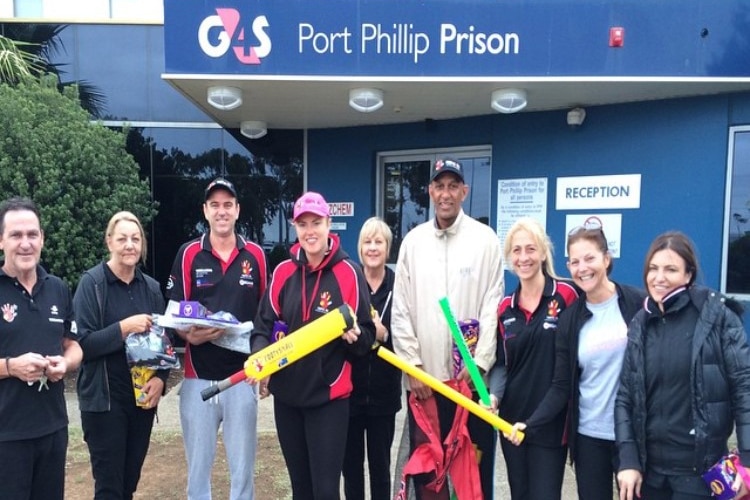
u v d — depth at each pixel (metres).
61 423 2.53
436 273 2.95
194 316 2.72
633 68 4.96
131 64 7.46
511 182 6.07
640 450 2.26
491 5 5.00
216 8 5.04
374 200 6.84
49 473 2.50
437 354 2.91
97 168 6.00
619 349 2.41
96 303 2.80
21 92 5.98
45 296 2.48
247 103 5.91
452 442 2.78
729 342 2.13
